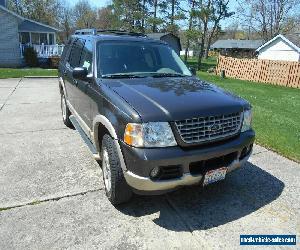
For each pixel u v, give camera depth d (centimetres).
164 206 373
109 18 4278
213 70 2764
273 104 1130
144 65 456
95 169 460
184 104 331
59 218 343
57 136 609
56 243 304
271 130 713
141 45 482
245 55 6456
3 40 2308
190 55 6619
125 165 324
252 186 427
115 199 355
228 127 348
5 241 304
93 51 449
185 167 319
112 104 347
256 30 4488
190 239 316
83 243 305
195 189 413
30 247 297
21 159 493
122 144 323
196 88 389
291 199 396
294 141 629
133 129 311
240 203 384
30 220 338
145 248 302
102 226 332
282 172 474
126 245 305
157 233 324
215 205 378
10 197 380
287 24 4331
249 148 380
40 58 2495
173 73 463
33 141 578
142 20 3812
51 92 1131
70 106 590
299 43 3862
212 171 333
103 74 422
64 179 429
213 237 320
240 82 1944
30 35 2909
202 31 3306
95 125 391
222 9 3619
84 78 430
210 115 329
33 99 987
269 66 1997
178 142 317
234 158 357
